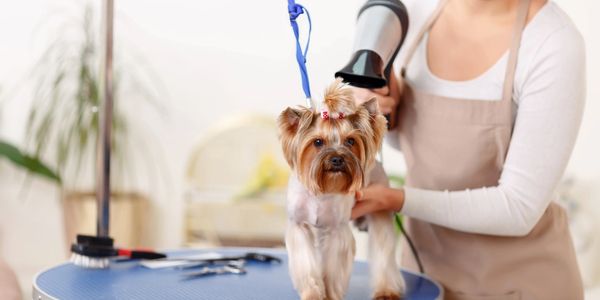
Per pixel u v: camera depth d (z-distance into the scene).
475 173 1.76
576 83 1.61
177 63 4.16
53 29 4.06
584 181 3.46
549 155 1.60
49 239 4.15
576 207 3.30
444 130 1.78
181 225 4.18
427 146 1.81
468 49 1.77
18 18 4.08
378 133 1.39
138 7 4.13
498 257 1.77
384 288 1.54
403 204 1.62
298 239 1.45
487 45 1.75
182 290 1.55
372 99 1.40
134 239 3.92
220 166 4.04
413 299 1.55
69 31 4.06
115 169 3.93
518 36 1.68
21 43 4.08
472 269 1.80
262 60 4.15
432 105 1.79
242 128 4.02
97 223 1.84
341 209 1.44
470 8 1.79
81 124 3.72
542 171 1.61
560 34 1.64
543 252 1.75
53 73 3.98
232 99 4.18
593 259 3.25
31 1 4.08
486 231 1.66
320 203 1.42
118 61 4.11
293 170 1.41
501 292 1.76
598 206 3.40
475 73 1.75
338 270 1.48
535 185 1.61
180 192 4.18
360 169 1.35
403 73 1.91
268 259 1.91
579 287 1.79
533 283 1.75
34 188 4.12
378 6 1.71
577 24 3.55
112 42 1.81
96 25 3.98
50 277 1.66
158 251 1.98
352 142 1.37
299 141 1.37
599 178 3.45
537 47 1.65
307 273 1.42
